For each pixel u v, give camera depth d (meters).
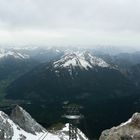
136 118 56.84
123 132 55.00
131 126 55.66
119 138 54.38
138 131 53.97
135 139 53.03
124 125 56.44
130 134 54.00
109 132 57.06
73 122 78.75
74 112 77.06
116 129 56.50
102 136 57.78
